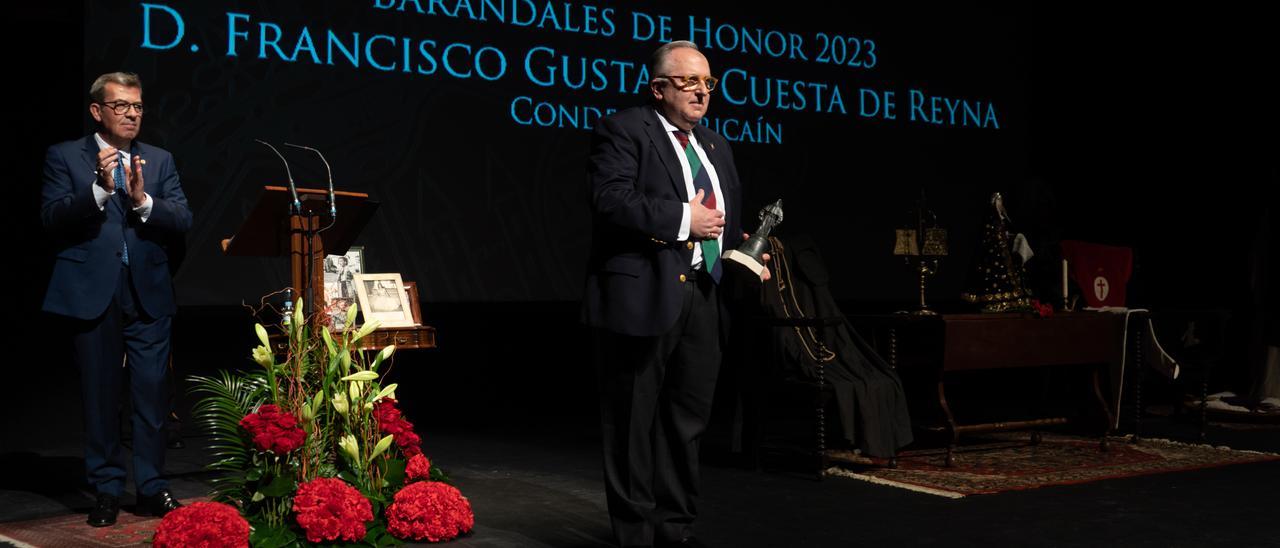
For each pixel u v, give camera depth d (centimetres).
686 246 321
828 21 777
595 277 325
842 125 781
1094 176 833
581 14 700
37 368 650
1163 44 796
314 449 352
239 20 611
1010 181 847
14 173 648
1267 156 762
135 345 393
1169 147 798
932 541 359
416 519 350
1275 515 396
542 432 628
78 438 600
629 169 318
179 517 317
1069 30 842
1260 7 755
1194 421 663
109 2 582
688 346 330
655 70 330
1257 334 691
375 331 427
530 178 686
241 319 632
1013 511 404
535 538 364
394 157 649
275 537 330
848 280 784
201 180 604
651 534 332
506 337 714
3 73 638
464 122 667
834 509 411
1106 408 577
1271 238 681
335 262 443
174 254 408
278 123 621
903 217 805
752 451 498
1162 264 802
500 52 677
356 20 639
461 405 702
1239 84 768
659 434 340
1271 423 654
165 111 595
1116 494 435
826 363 494
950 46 824
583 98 701
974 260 575
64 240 386
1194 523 384
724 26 740
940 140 820
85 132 582
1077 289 636
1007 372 822
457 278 666
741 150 742
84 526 381
